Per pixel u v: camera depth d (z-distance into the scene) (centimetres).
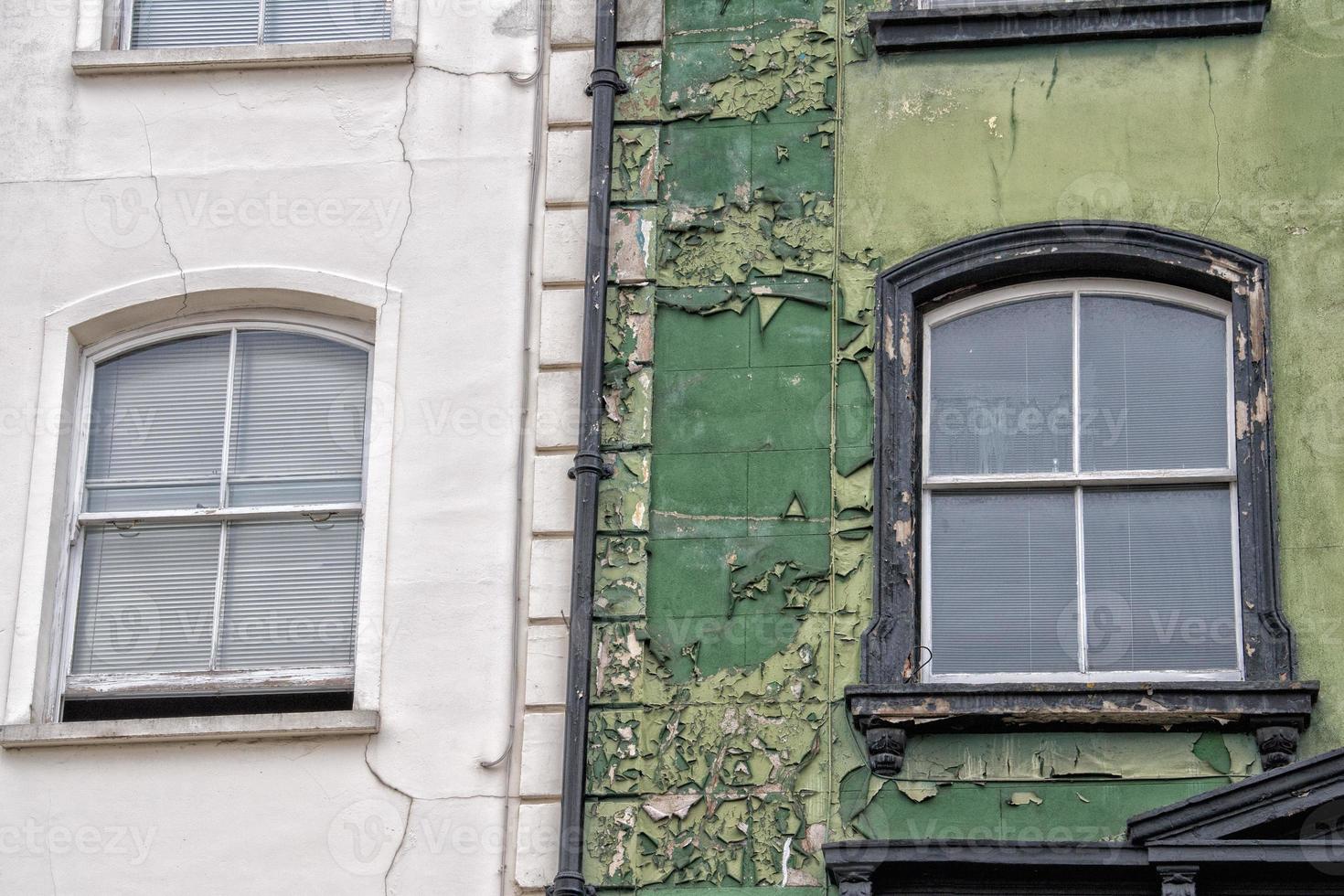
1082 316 1347
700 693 1265
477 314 1373
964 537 1307
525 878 1232
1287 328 1305
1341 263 1316
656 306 1361
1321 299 1309
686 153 1398
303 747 1275
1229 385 1319
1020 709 1219
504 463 1334
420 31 1455
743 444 1322
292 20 1499
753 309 1354
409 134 1426
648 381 1342
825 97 1402
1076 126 1373
